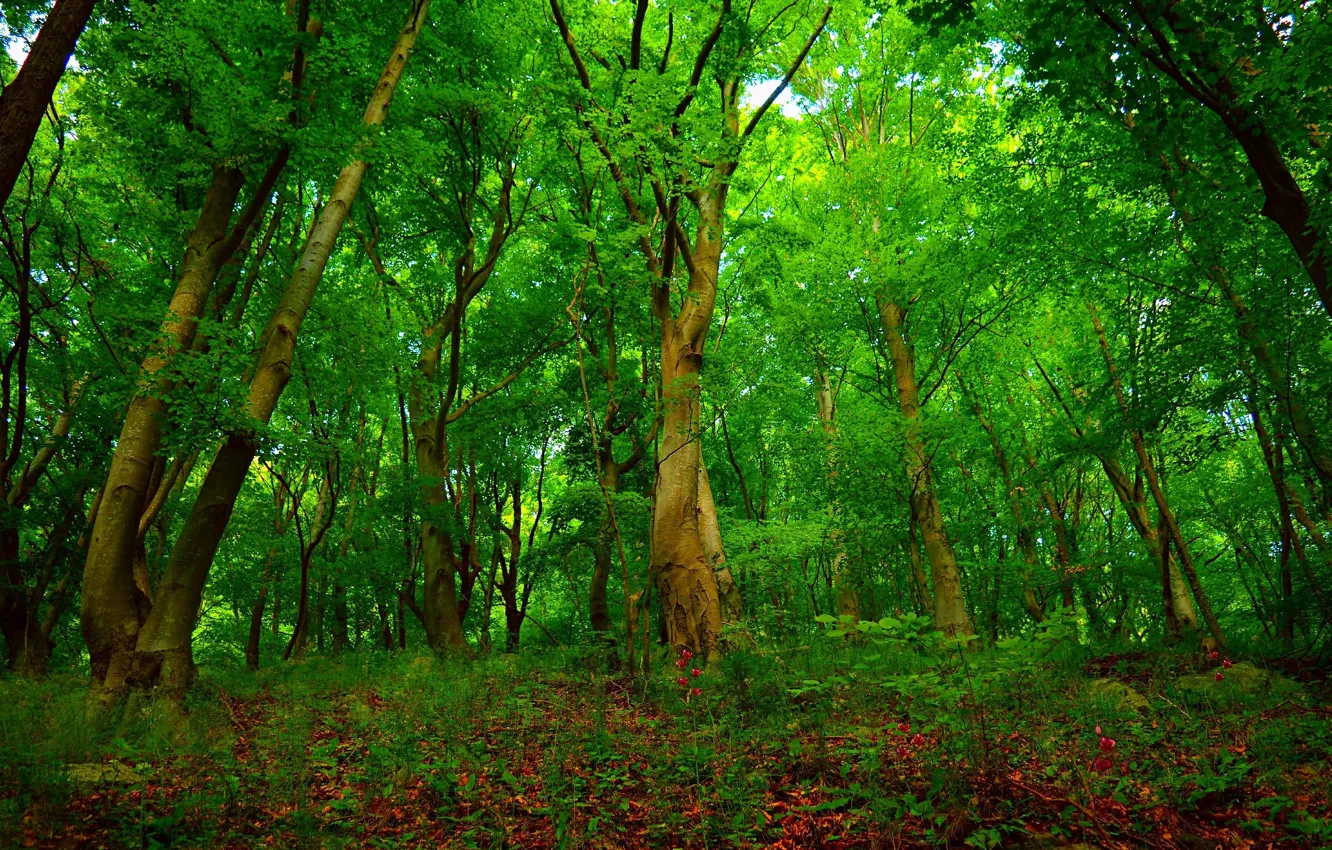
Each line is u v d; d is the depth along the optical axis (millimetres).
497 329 16594
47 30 3969
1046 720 5301
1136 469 13875
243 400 7570
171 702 6648
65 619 13984
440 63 13031
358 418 19031
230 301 11523
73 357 11031
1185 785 3990
